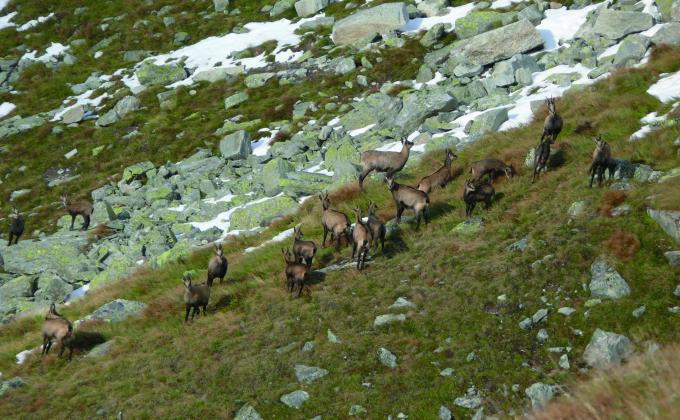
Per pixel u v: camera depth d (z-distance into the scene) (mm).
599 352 11383
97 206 35312
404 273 16906
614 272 13383
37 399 16609
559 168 20391
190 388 14789
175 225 32219
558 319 12922
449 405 11602
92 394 15930
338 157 32875
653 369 8516
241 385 14227
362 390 12734
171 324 19312
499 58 36750
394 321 14680
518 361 12195
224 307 19109
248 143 38938
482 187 19062
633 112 22406
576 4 40219
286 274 17984
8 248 33031
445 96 32875
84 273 30016
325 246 21281
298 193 31406
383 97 37469
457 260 16547
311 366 14039
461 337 13391
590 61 31953
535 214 17438
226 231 30328
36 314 26078
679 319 11703
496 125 28188
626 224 14867
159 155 42125
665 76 25094
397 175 27047
